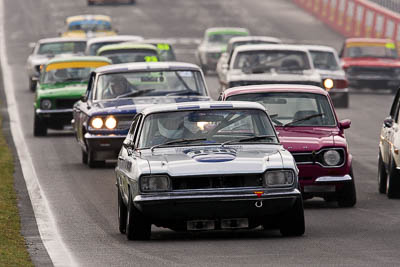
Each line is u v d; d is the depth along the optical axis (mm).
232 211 36188
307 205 47812
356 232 38656
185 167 36375
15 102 111812
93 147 62000
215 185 36281
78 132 66750
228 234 39062
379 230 39125
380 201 48875
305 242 36188
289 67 80750
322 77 103812
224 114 39750
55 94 82312
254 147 38500
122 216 39719
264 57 81875
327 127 48562
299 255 33344
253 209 36188
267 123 39594
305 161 46031
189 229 36938
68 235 39594
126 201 39062
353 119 94375
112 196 51406
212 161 36531
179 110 39875
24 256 34375
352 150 71938
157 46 110875
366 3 179250
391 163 49375
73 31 145875
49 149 74750
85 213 45750
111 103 62688
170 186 36219
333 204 48062
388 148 50562
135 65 64938
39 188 54656
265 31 191875
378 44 124625
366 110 103125
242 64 81938
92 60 85062
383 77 121000
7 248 35969
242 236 38312
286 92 50281
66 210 46750
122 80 63656
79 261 33500
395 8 180125
